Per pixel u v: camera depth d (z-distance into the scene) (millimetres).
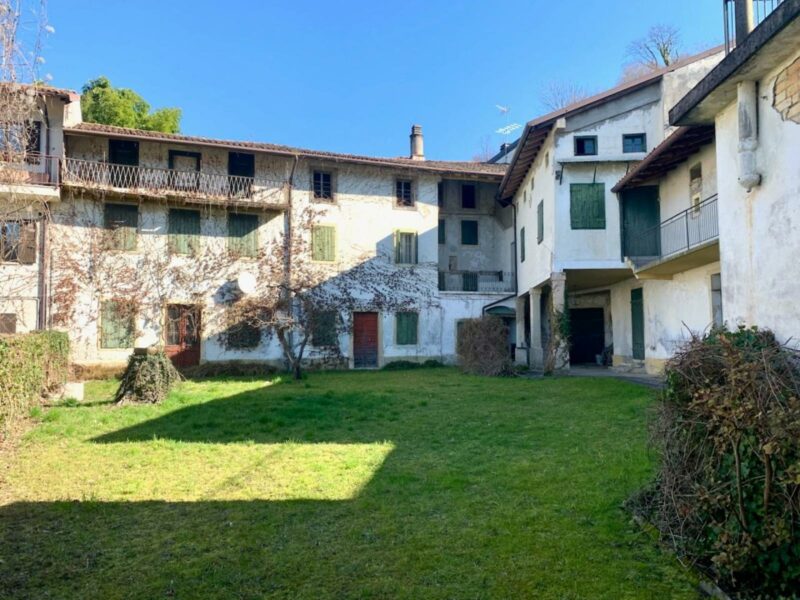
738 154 4734
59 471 5836
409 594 3139
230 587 3270
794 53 4066
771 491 2986
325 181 21844
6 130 8625
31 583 3340
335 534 4055
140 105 27781
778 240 4266
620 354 18703
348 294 21641
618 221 15500
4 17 7441
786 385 3088
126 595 3191
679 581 3232
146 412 9477
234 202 19406
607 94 15523
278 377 16984
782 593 2908
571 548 3695
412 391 12617
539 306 19375
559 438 7141
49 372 10922
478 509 4520
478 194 26578
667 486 3691
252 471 5801
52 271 17688
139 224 18922
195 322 19375
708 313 12430
